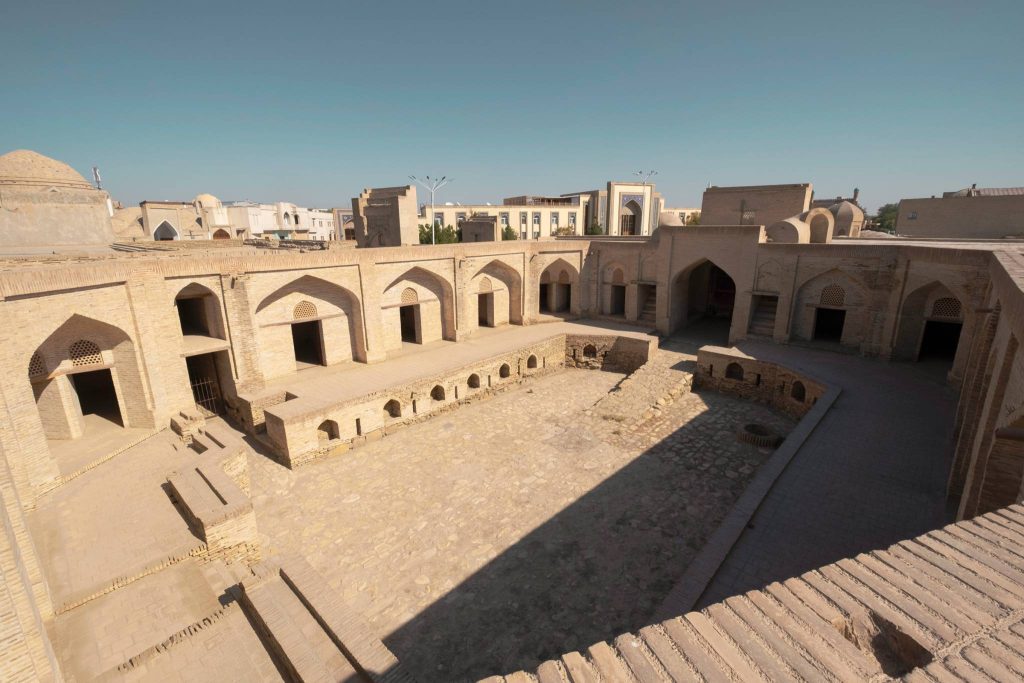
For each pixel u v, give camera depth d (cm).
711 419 1334
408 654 670
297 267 1306
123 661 562
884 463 864
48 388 994
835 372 1316
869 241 1803
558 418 1377
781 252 1560
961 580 244
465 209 4191
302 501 997
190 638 586
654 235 1919
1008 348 552
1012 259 827
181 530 769
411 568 815
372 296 1465
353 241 2759
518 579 789
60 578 668
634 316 1967
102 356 1034
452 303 1708
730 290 2181
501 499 992
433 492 1021
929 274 1274
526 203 4791
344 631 578
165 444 1041
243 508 774
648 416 1330
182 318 1459
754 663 209
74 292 926
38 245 1625
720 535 687
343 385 1293
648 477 1059
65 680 536
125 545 733
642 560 823
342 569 816
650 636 229
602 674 212
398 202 2336
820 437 959
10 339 809
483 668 649
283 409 1134
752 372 1444
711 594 595
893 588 242
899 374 1300
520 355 1666
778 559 649
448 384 1427
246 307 1226
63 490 870
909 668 209
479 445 1223
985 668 191
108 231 1767
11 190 1585
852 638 224
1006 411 504
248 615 624
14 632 362
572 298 2133
